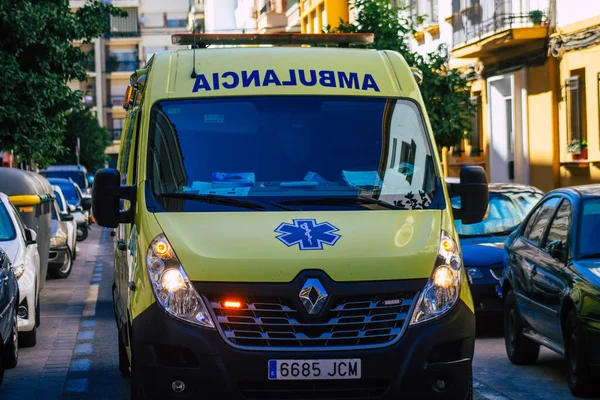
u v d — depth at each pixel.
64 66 30.11
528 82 30.97
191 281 7.54
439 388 7.72
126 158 10.55
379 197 8.37
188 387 7.54
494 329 15.60
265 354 7.45
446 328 7.68
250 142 8.66
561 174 29.23
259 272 7.53
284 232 7.81
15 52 28.88
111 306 19.36
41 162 45.06
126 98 11.25
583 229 11.08
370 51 9.65
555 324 10.99
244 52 9.39
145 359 7.58
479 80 35.19
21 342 14.34
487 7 31.61
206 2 108.31
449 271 7.82
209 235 7.78
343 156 8.65
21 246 14.58
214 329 7.48
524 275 12.12
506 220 16.50
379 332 7.60
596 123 27.06
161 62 9.27
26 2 28.52
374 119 8.90
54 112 30.06
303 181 8.46
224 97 8.91
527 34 29.59
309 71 9.19
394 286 7.62
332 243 7.73
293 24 63.38
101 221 8.40
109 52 114.44
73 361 13.13
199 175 8.45
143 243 7.88
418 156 8.74
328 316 7.54
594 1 26.86
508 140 34.38
